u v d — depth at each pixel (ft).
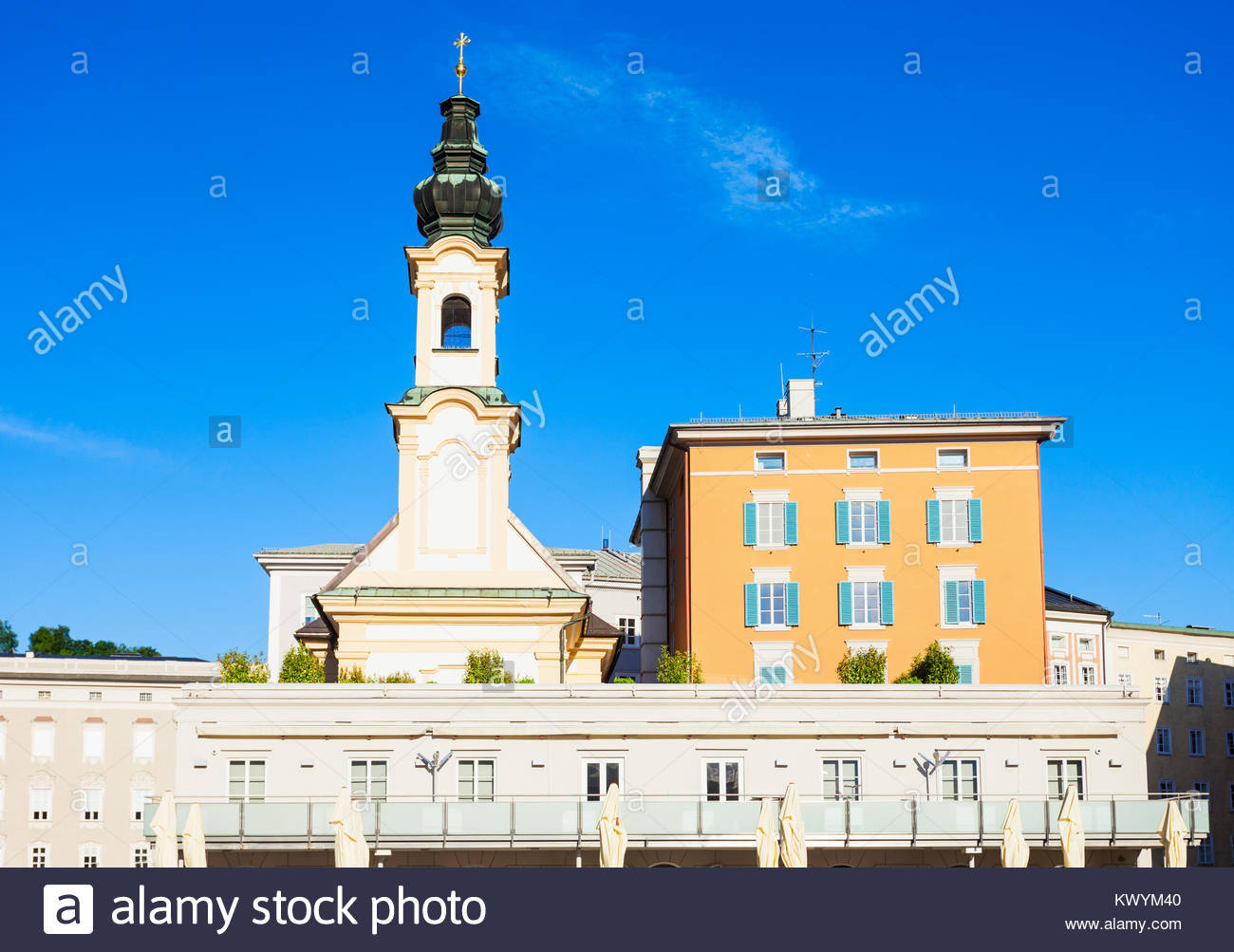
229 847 135.95
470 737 144.36
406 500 186.39
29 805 264.72
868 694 147.95
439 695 146.72
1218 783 279.69
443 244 194.39
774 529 191.31
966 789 146.10
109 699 270.67
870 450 192.85
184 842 131.23
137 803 268.21
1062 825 132.87
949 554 189.67
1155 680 276.62
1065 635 254.27
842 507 191.01
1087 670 255.29
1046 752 146.82
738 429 192.24
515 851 138.92
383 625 180.45
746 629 188.75
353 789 143.43
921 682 167.02
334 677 204.85
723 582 189.98
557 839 137.39
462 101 202.90
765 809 132.87
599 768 144.77
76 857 264.52
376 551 185.16
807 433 192.54
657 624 222.89
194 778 143.02
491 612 180.86
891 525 190.60
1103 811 140.36
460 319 194.90
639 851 139.85
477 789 143.95
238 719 144.97
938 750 146.30
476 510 186.70
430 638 180.55
